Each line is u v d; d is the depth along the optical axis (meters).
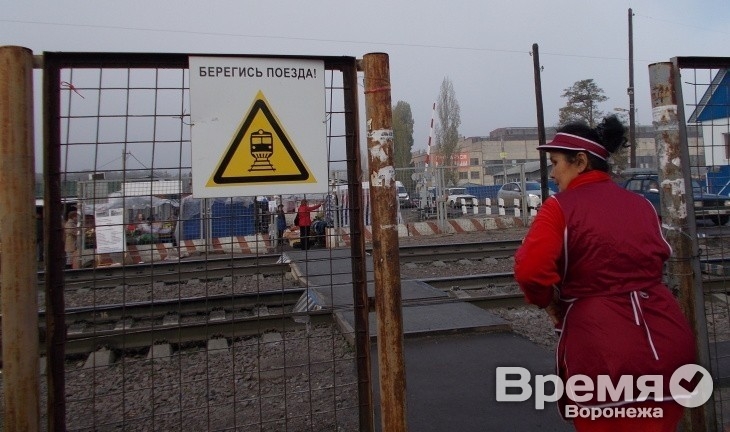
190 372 5.87
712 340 6.39
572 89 46.75
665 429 2.32
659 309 2.32
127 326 7.44
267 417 4.54
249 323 7.18
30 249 2.69
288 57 3.08
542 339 6.82
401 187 26.14
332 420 4.39
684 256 3.48
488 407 4.56
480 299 8.41
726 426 3.96
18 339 2.66
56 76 2.85
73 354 6.56
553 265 2.29
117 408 4.97
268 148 3.06
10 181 2.63
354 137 3.20
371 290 8.35
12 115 2.64
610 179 2.58
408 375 5.36
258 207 3.92
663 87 3.51
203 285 11.16
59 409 2.83
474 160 83.31
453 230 22.70
